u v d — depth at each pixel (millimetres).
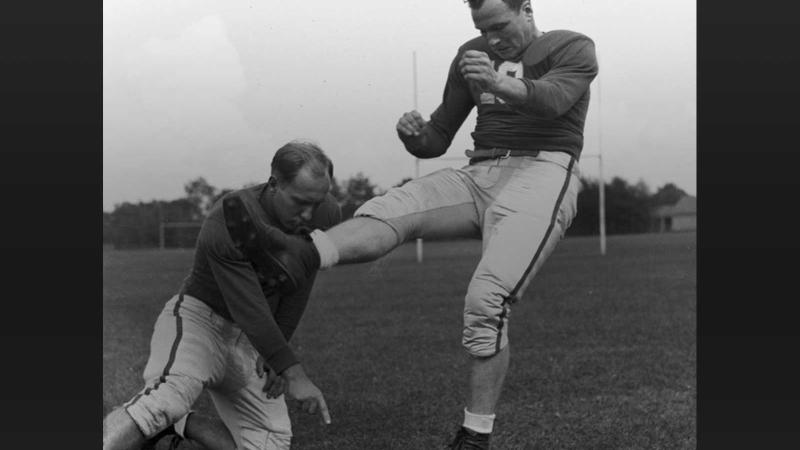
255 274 2631
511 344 5332
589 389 4160
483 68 2494
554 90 2619
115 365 4855
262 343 2625
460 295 7766
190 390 2689
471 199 2881
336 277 9594
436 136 3061
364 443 3387
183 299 2805
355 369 4637
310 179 2613
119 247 13883
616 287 8141
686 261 10641
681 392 4070
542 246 2754
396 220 2764
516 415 3730
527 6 2838
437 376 4445
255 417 2920
